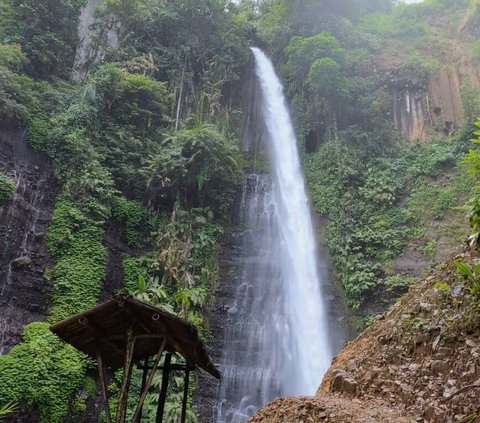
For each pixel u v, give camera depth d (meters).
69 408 12.91
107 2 24.62
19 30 19.73
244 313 19.25
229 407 16.41
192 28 26.84
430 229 20.58
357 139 25.14
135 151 20.48
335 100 26.45
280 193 24.88
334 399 6.57
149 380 4.82
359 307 18.88
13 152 16.28
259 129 28.23
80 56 23.91
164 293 15.94
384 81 27.92
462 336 6.30
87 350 5.62
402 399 6.09
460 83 27.03
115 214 18.06
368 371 7.09
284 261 22.11
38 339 13.33
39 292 14.68
